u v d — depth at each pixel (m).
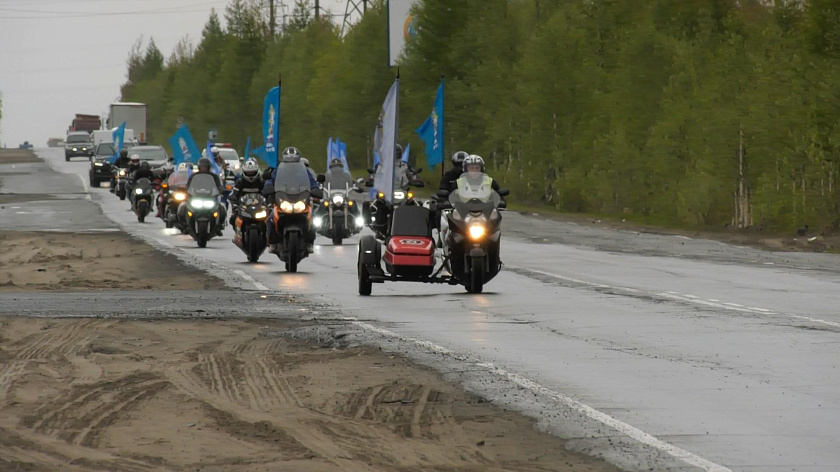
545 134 176.00
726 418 27.61
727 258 81.00
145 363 35.72
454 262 56.69
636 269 71.81
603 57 185.38
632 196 145.50
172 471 22.27
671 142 137.88
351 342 39.94
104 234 102.00
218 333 42.59
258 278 64.81
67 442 24.83
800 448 24.50
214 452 23.86
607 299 54.59
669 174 136.88
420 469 22.50
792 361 36.00
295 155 69.44
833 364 35.44
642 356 37.00
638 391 31.03
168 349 38.72
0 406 28.73
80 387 31.45
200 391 30.98
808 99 119.50
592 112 170.38
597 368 34.69
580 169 159.50
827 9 123.00
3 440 24.98
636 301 53.69
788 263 76.62
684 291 58.31
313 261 77.12
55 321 45.38
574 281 63.88
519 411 28.28
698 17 171.62
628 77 160.62
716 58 142.62
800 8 151.25
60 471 22.27
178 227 100.31
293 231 67.56
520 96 181.88
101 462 22.98
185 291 57.75
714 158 126.06
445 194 56.78
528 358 36.59
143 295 55.69
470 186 57.50
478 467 22.69
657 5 182.62
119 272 68.06
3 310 48.94
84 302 52.31
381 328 43.72
